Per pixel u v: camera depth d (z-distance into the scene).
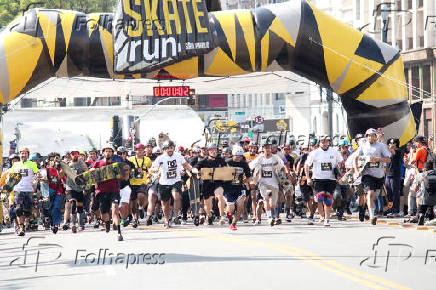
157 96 75.56
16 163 51.78
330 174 48.78
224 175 49.19
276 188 50.34
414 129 62.66
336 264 30.31
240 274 28.23
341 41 59.44
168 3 57.22
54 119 105.00
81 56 57.22
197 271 29.36
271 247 36.88
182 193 56.03
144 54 57.00
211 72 59.03
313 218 55.62
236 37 57.62
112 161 43.56
